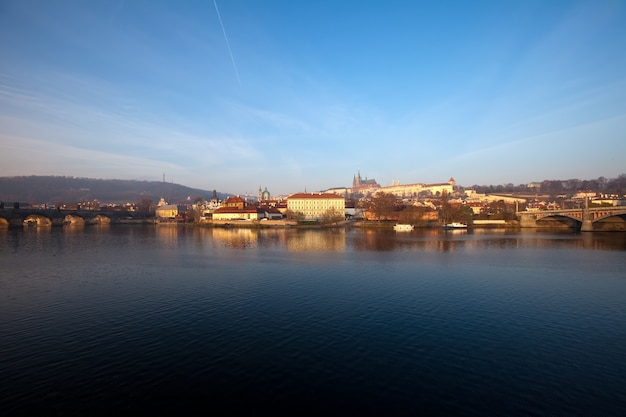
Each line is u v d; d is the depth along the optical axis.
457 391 28.50
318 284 63.56
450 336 39.44
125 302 52.41
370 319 44.81
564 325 43.06
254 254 104.00
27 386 29.20
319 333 40.19
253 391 28.52
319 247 122.94
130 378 30.45
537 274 73.19
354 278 68.62
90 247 122.06
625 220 178.50
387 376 30.78
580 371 31.83
